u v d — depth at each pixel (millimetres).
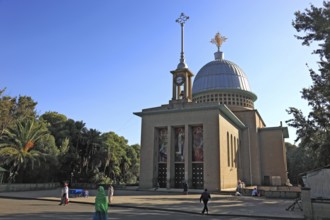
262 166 50500
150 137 41312
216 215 17547
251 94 55344
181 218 15695
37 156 37875
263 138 51781
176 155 40031
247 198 28672
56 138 47344
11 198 27062
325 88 22625
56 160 41156
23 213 16016
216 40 62312
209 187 36062
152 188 38781
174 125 40219
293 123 25125
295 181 67125
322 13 21844
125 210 19219
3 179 37188
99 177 48531
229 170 40188
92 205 22203
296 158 67812
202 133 39156
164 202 23891
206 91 54375
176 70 44094
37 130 39219
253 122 50469
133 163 67188
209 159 37000
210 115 38312
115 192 35125
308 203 16109
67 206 20922
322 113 23984
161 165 40812
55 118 53656
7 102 38406
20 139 37406
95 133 48938
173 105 41438
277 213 17938
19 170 38312
